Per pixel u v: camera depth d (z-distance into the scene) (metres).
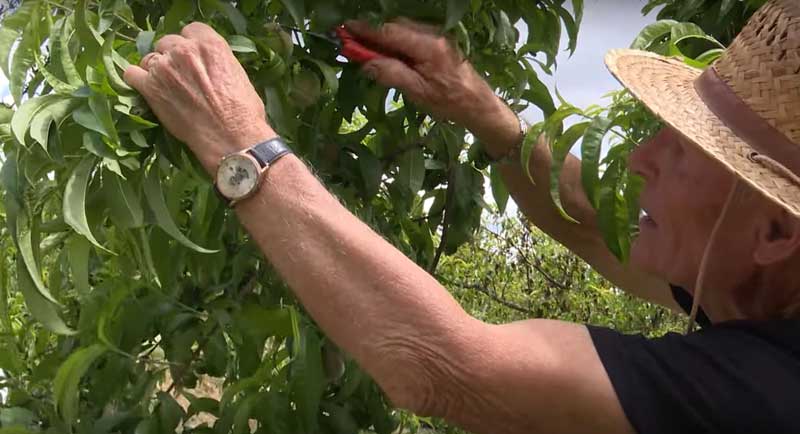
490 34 1.25
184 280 1.20
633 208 1.08
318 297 0.77
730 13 1.46
